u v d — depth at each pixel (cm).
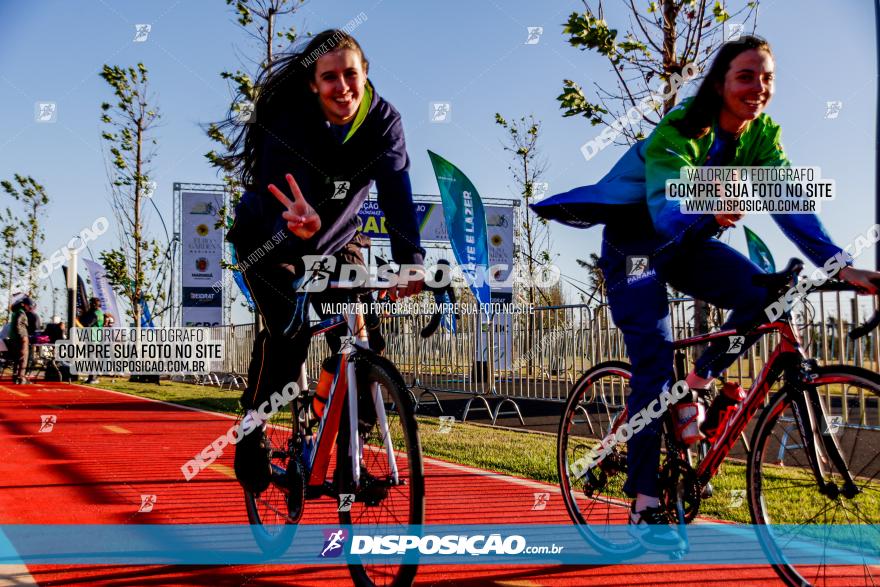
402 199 273
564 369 762
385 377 221
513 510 334
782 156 254
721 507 327
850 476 206
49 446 559
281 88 259
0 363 1517
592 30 513
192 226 1773
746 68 231
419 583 238
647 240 260
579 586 233
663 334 257
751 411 235
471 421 747
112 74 1437
